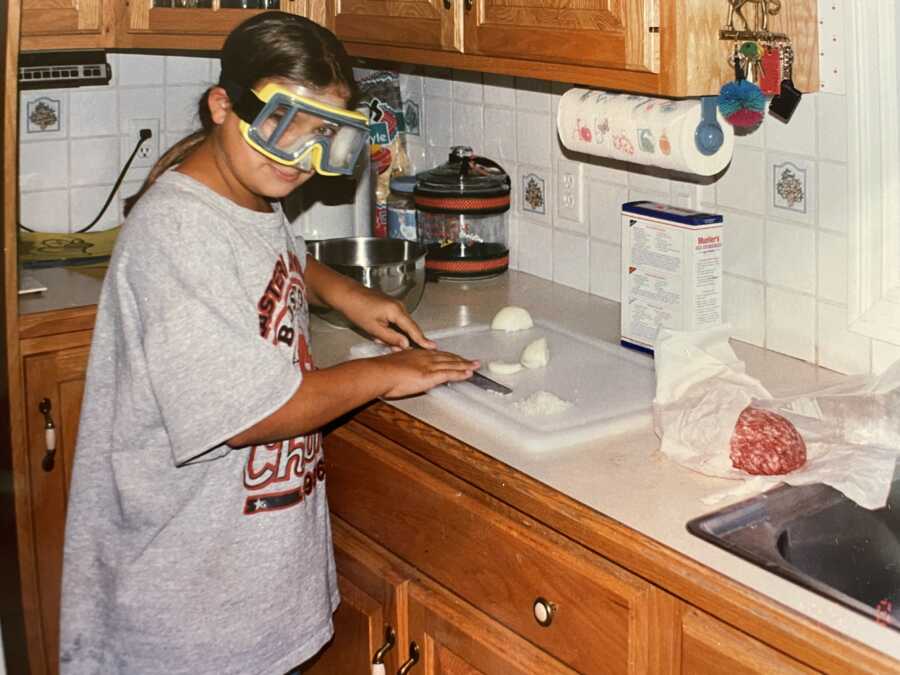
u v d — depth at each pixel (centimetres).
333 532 176
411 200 238
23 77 238
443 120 242
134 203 153
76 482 150
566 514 129
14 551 198
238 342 133
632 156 169
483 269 222
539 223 223
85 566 151
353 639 175
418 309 207
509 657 143
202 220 136
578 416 153
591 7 153
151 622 146
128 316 138
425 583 160
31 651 209
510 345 184
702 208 184
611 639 129
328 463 176
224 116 138
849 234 160
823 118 160
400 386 151
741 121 154
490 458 143
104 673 153
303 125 137
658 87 148
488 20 174
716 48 146
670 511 127
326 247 217
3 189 186
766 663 112
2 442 197
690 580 115
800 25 155
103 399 147
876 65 152
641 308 178
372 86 245
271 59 133
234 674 150
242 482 146
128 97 251
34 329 201
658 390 149
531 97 217
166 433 142
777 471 133
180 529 144
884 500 127
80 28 208
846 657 101
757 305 177
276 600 150
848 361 165
